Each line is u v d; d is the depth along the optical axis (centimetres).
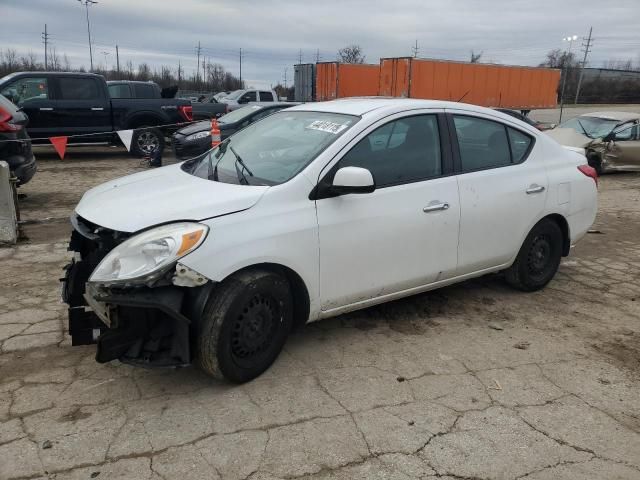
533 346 396
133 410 306
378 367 359
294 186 336
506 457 275
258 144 401
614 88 5575
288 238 326
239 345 323
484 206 423
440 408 315
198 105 1595
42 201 871
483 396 329
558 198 479
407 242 383
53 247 606
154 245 290
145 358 306
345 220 351
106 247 318
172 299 293
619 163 1277
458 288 508
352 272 362
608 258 630
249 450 275
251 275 318
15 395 318
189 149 1192
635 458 277
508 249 454
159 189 353
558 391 337
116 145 1399
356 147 363
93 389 326
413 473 262
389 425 298
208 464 264
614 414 315
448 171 410
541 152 476
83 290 329
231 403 315
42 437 281
